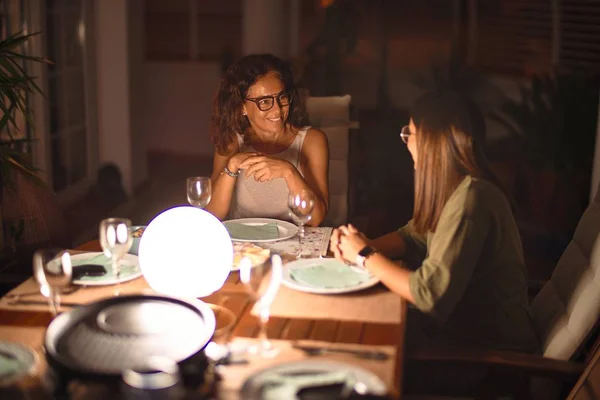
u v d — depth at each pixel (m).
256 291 1.61
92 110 5.55
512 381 1.77
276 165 2.64
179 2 7.14
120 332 1.57
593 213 2.14
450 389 2.00
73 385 1.42
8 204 3.17
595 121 4.79
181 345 1.53
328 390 1.38
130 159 5.70
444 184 1.98
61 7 5.03
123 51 5.54
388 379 1.49
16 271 3.06
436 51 6.96
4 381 1.42
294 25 7.12
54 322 1.58
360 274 2.03
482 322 2.02
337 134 3.20
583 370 1.75
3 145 3.22
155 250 1.81
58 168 5.09
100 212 5.16
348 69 7.04
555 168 5.01
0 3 4.22
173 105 7.11
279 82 2.74
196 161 6.84
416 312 2.22
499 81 6.41
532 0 6.01
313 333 1.70
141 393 1.31
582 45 5.41
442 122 1.97
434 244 1.92
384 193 5.51
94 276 2.02
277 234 2.39
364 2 6.98
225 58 6.93
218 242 1.83
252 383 1.41
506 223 1.96
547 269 4.32
